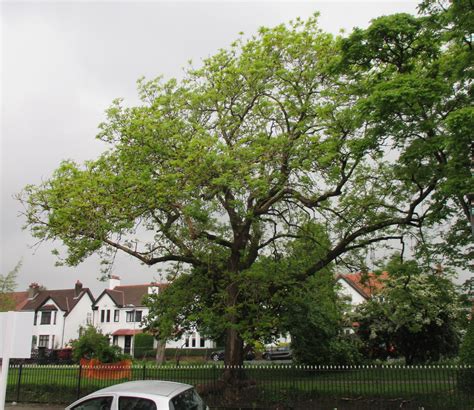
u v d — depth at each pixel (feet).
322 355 91.09
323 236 60.95
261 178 50.96
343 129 49.98
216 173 49.06
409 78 41.88
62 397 60.34
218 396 53.98
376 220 54.70
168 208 51.96
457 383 46.50
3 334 24.90
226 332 60.34
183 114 58.70
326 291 65.77
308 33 58.29
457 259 53.31
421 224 51.72
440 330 92.43
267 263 60.03
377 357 101.81
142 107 54.90
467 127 36.76
